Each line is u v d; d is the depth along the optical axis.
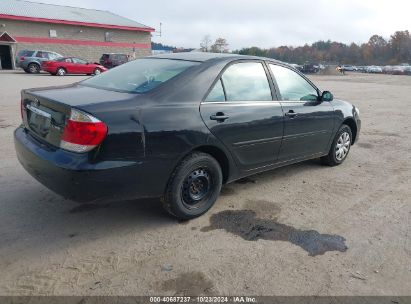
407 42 99.19
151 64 4.19
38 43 33.16
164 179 3.53
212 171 3.91
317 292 2.83
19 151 3.71
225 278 2.95
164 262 3.13
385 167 6.01
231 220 3.91
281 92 4.66
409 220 4.07
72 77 22.83
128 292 2.75
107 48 37.75
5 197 4.21
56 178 3.12
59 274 2.93
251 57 4.44
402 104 14.91
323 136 5.37
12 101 11.17
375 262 3.24
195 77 3.78
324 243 3.52
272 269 3.08
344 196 4.69
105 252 3.25
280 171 5.58
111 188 3.21
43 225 3.65
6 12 31.69
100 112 3.11
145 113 3.33
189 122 3.58
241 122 4.04
